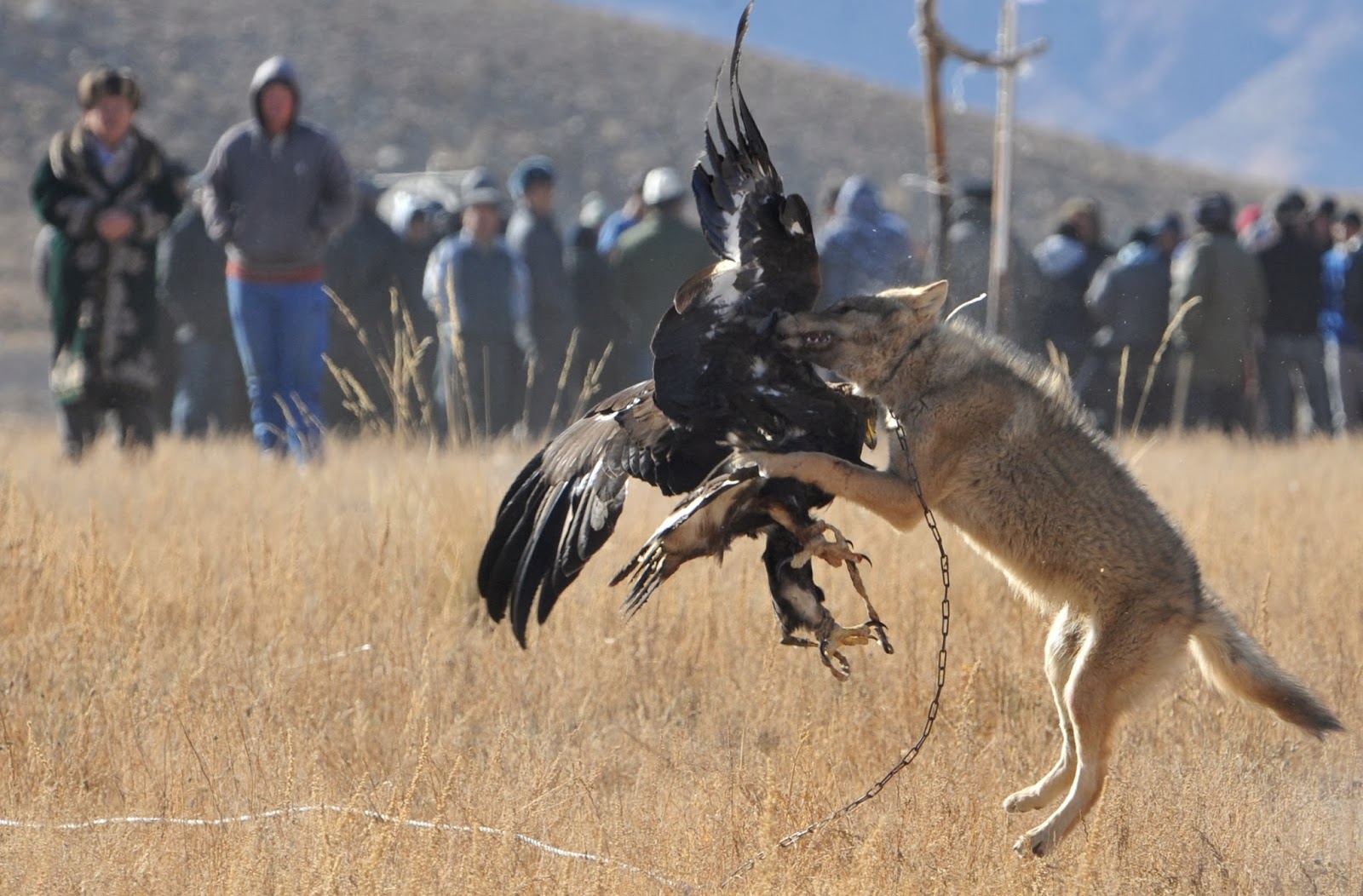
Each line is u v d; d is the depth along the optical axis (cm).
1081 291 6128
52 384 4566
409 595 2825
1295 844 1970
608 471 2081
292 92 4303
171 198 4559
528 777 2031
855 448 2105
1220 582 3012
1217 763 2142
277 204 4284
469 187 7475
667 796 2003
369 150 17988
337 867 1681
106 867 1706
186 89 18412
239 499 3441
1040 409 2231
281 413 4372
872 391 2281
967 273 4816
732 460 1978
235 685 2373
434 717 2330
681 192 6059
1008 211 4272
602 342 6184
